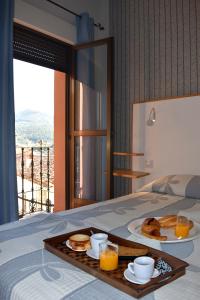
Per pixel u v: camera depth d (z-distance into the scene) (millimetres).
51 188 4324
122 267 1042
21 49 2855
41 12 2871
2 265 1093
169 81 3113
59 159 3738
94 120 3387
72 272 1027
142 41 3318
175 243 1312
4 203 2393
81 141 3416
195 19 2914
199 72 2891
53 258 1146
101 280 967
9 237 1386
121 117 3523
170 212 1899
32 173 4180
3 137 2391
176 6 3043
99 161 3400
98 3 3650
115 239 1276
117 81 3553
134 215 1818
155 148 3133
